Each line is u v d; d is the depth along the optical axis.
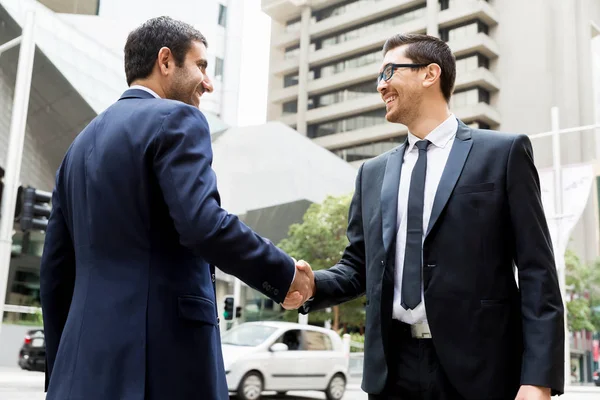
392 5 66.19
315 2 72.50
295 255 30.53
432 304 2.06
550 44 64.25
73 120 27.98
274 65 75.44
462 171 2.14
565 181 16.50
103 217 1.86
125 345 1.77
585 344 60.91
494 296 2.05
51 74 26.20
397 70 2.34
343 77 67.69
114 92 28.53
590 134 65.56
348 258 2.54
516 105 63.31
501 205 2.08
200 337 1.86
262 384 11.02
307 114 70.00
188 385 1.81
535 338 1.94
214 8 43.34
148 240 1.84
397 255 2.22
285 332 11.76
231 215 1.80
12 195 11.88
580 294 44.50
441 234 2.10
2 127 24.97
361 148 65.81
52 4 37.88
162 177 1.79
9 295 26.22
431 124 2.31
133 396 1.72
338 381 12.34
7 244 11.77
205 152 1.86
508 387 2.01
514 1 65.38
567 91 64.06
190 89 2.10
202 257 1.78
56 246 2.11
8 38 24.98
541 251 2.03
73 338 1.83
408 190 2.27
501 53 65.00
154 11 40.75
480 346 2.01
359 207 2.54
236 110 43.34
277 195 36.59
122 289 1.81
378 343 2.18
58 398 1.79
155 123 1.85
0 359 22.47
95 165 1.91
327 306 2.44
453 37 64.06
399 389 2.14
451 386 2.06
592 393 18.22
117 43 37.91
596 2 72.12
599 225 63.62
